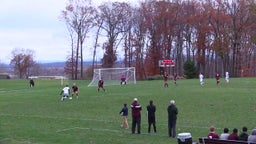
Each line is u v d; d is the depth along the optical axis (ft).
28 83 299.17
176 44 373.81
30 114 139.74
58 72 449.48
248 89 183.21
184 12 358.84
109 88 216.33
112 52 374.22
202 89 187.21
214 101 151.84
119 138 94.68
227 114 129.59
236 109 136.05
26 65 479.41
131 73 277.23
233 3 349.41
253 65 372.58
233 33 352.08
